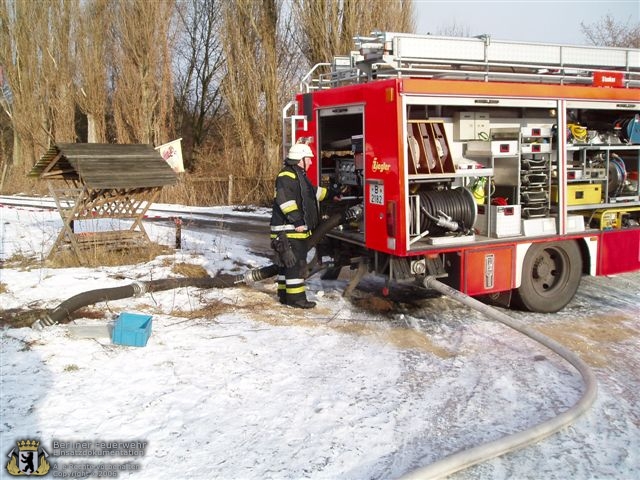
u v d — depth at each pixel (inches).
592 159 288.2
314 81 307.7
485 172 252.4
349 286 282.7
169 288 287.0
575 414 163.3
